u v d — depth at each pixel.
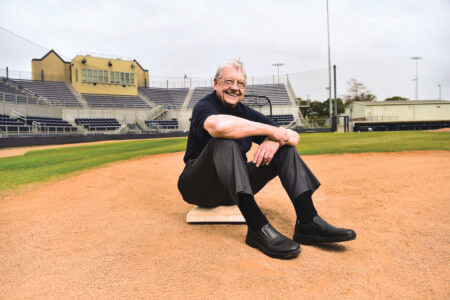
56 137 17.77
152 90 36.41
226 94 1.79
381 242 1.62
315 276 1.24
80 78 29.34
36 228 2.01
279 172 1.64
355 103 38.16
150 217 2.23
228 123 1.46
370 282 1.19
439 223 1.89
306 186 1.55
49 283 1.23
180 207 2.55
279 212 2.31
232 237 1.73
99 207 2.60
